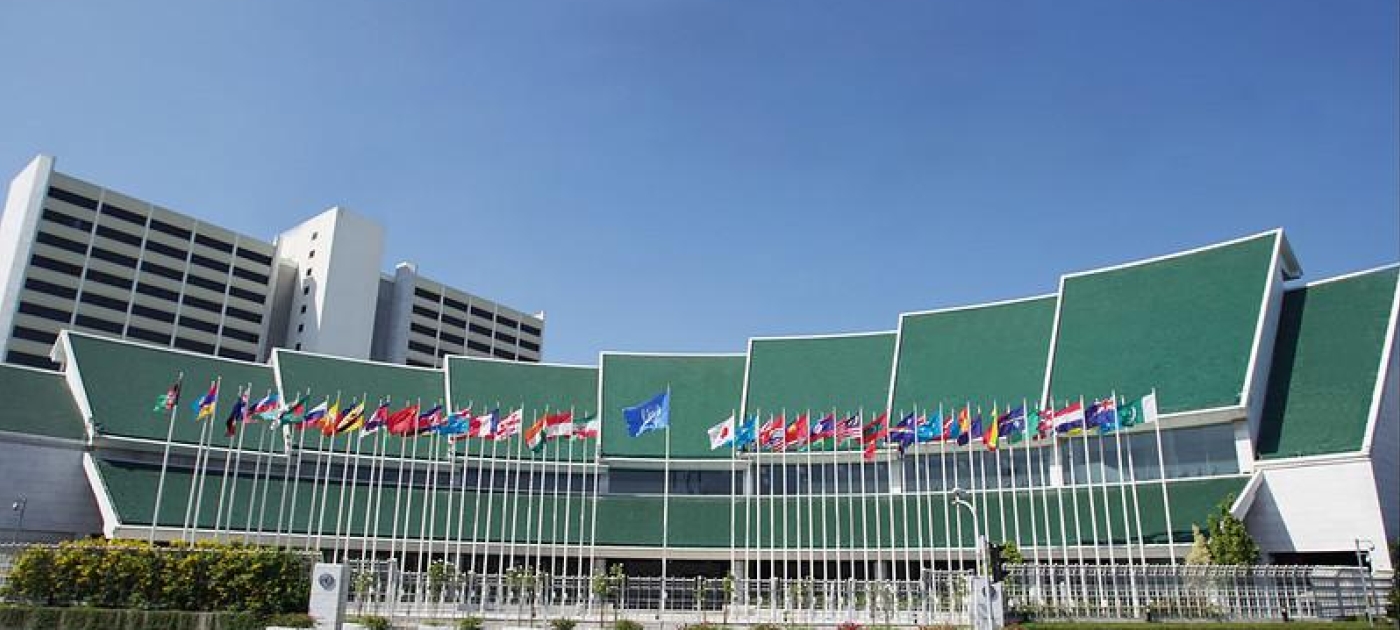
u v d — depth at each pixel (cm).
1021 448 6888
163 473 5988
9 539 6172
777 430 6412
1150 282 7075
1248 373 6188
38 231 10781
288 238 13338
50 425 6544
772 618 5341
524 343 15900
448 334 14562
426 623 4838
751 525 7075
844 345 8044
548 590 5575
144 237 11612
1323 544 5709
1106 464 6550
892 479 7175
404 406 7731
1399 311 6309
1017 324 7488
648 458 7594
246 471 6975
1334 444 5847
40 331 10612
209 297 12044
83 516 6481
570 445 7350
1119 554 5966
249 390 6450
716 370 8244
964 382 7288
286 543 6475
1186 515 5888
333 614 4334
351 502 6650
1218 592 4581
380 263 13112
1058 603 4703
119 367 7125
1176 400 6316
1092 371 6775
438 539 6831
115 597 4412
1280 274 6894
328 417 6138
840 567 6825
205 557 4522
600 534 7025
